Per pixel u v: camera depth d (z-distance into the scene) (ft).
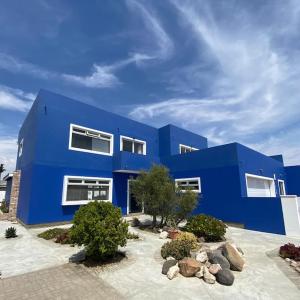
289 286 16.56
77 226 20.72
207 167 49.03
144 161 55.16
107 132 53.11
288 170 73.92
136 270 19.25
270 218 37.76
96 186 49.03
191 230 31.96
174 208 37.37
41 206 39.27
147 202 37.81
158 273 18.67
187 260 19.16
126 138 57.36
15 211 49.88
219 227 30.76
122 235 21.27
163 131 67.21
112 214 21.99
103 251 19.43
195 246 24.47
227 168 45.37
